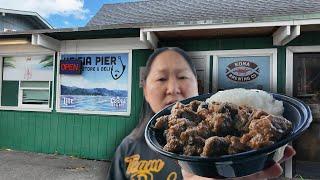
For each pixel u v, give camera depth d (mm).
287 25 5227
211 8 8391
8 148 7996
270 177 810
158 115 1036
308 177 5551
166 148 830
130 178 1407
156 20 8602
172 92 1286
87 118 7270
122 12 9812
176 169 1331
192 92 1326
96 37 7094
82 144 7309
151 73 1353
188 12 8578
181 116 891
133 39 6887
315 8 6918
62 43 7391
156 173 1357
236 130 814
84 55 7262
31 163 6859
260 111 811
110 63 7078
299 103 924
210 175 803
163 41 6547
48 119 7633
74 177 5965
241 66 6262
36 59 7754
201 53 6426
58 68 7473
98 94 7184
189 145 805
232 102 913
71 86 7395
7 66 8031
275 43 5949
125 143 1515
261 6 7727
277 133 743
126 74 6961
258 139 732
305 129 766
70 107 7422
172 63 1314
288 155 839
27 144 7832
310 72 6000
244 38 6250
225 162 737
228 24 5449
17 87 7965
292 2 7613
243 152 729
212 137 761
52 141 7586
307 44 5941
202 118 869
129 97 6930
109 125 7094
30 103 7859
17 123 7930
